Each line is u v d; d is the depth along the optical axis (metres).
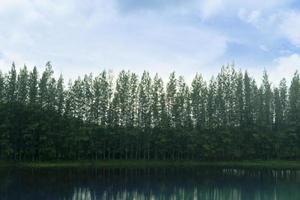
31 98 126.00
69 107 128.62
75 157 124.25
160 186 74.44
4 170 95.75
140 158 135.12
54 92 129.25
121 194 64.06
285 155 142.00
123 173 96.19
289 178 90.94
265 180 86.44
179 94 145.12
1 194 60.34
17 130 116.12
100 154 132.00
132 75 140.12
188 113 145.88
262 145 142.12
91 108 133.00
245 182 82.69
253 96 151.50
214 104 148.12
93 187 70.44
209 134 141.50
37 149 118.56
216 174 98.12
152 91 141.00
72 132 121.88
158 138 134.38
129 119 137.62
